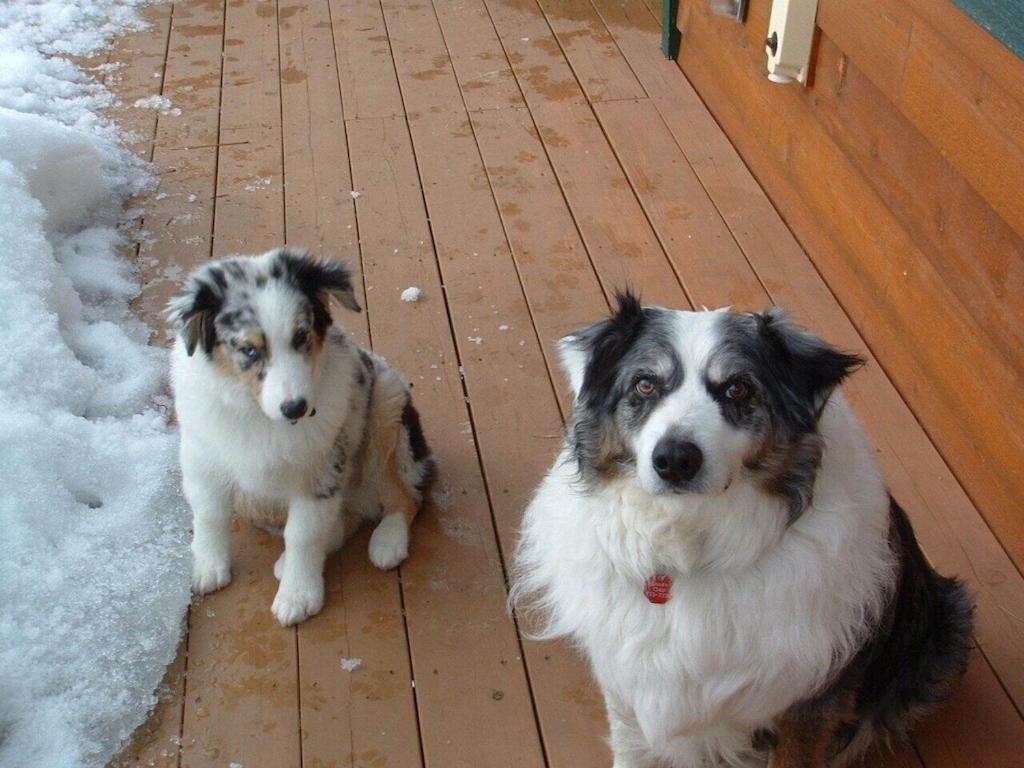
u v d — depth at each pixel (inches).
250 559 76.9
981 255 76.0
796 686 59.8
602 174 108.7
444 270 97.6
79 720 67.0
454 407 85.7
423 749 66.9
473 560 76.4
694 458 55.1
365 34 132.3
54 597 70.9
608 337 59.6
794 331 58.6
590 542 60.8
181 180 108.7
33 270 89.7
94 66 126.6
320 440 70.8
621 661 61.1
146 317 94.0
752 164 109.2
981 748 66.3
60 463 77.8
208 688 69.8
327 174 109.2
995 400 75.3
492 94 120.6
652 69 124.8
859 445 61.2
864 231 90.1
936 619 66.3
